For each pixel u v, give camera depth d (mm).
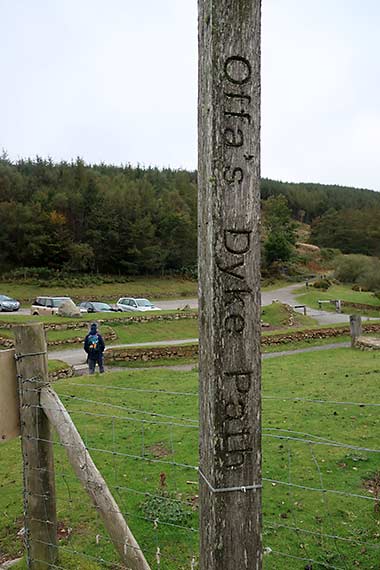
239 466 2158
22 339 3203
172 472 5355
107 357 15477
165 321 24188
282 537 3982
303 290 47406
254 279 2137
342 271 51906
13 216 50562
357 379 10359
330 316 30547
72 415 7715
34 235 51062
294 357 14875
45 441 3254
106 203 54781
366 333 20000
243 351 2137
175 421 7375
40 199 53875
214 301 2096
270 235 62594
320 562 3607
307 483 4992
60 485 5070
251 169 2105
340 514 4340
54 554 3334
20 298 41562
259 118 2105
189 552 3809
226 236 2092
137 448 6168
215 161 2061
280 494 4766
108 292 46500
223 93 2051
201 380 2230
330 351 16000
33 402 3217
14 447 6359
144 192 61031
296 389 9703
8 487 5105
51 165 63906
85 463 3090
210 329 2115
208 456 2178
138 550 3049
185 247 57906
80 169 61625
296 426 6992
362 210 84250
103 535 4055
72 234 54031
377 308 34375
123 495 4785
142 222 54688
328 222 82188
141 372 12242
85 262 52062
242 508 2172
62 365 13391
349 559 3672
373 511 4375
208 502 2189
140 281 53156
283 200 80812
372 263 47000
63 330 20438
